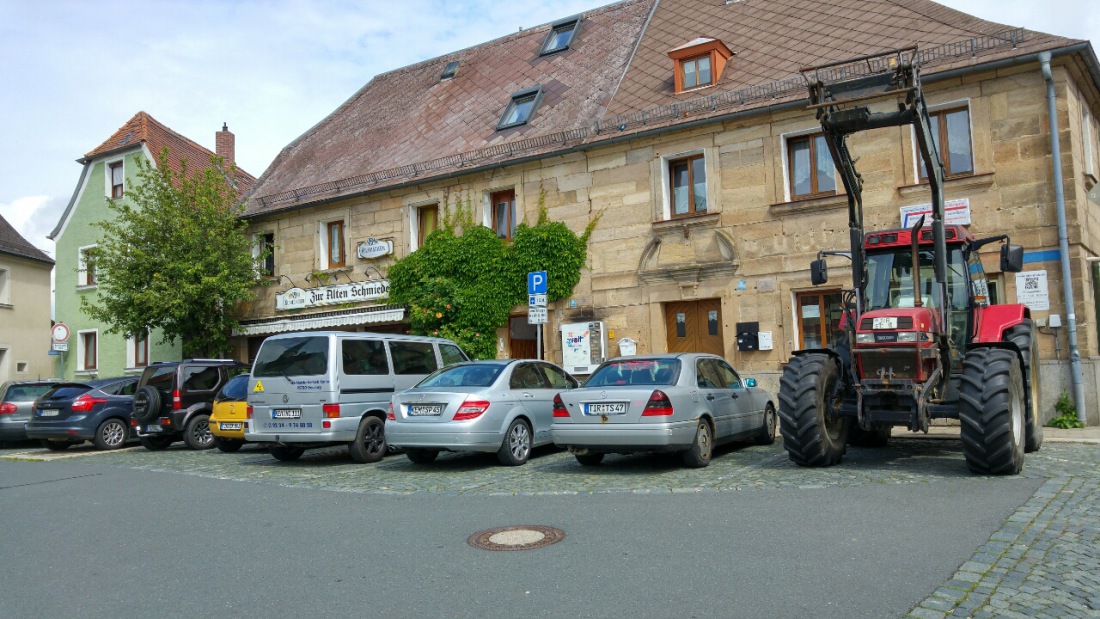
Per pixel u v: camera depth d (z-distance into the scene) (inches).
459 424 407.2
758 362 612.1
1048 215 516.4
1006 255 386.0
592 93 788.6
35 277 1236.5
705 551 220.4
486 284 745.6
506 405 423.8
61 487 400.2
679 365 401.7
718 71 676.1
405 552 233.5
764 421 468.8
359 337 479.5
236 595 197.8
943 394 359.3
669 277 655.1
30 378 1208.2
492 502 309.9
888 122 357.4
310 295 876.6
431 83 1026.1
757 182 620.4
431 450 451.8
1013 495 280.4
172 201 872.3
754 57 680.4
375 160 908.6
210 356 911.7
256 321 912.9
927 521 245.8
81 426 621.0
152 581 213.5
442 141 861.8
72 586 211.6
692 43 680.4
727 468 372.5
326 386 453.1
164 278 840.9
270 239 948.0
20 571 229.5
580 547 229.9
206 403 606.9
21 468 500.7
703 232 644.1
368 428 472.4
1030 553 208.2
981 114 539.2
